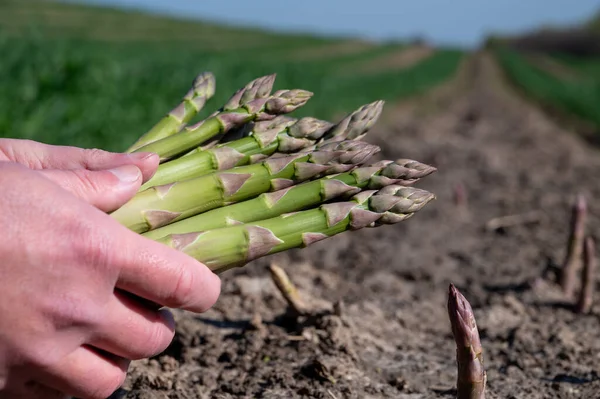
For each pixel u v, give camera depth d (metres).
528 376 0.63
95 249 0.38
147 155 0.45
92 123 1.78
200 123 0.51
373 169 0.48
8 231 0.37
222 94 2.91
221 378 0.58
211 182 0.47
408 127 3.12
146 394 0.55
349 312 0.73
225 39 12.74
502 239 1.20
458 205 1.41
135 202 0.46
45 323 0.38
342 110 4.06
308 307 0.69
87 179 0.41
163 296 0.40
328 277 0.89
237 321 0.69
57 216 0.38
